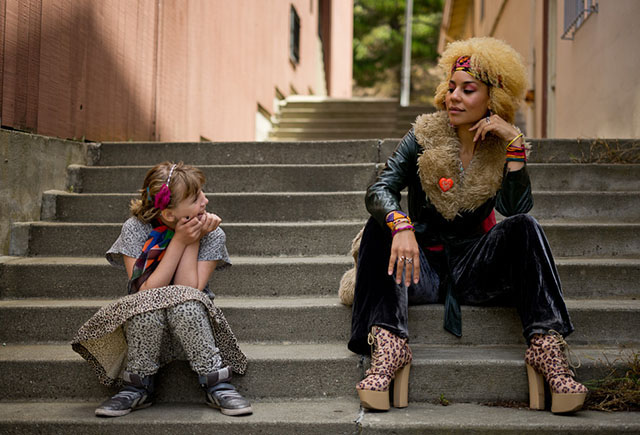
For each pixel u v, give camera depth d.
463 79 2.47
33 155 3.71
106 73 4.52
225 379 2.43
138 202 2.49
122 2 4.73
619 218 3.73
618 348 2.68
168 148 4.41
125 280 3.21
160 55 5.50
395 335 2.38
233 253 3.54
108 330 2.31
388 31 30.19
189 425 2.27
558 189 4.00
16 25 3.48
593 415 2.27
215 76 7.22
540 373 2.37
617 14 4.84
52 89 3.86
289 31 11.80
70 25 4.02
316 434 2.23
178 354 2.51
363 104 10.87
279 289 3.21
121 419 2.30
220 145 4.42
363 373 2.54
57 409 2.45
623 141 4.20
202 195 2.42
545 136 7.63
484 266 2.59
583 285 3.06
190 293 2.33
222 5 7.46
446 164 2.50
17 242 3.55
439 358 2.52
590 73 5.55
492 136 2.55
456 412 2.33
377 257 2.50
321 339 2.88
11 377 2.59
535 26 8.30
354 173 4.09
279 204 3.83
